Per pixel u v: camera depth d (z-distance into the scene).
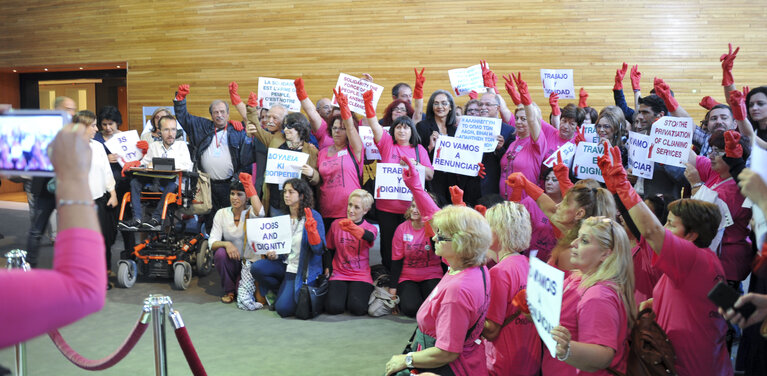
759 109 4.43
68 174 1.02
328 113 7.36
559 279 1.88
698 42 9.57
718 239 3.87
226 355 4.42
